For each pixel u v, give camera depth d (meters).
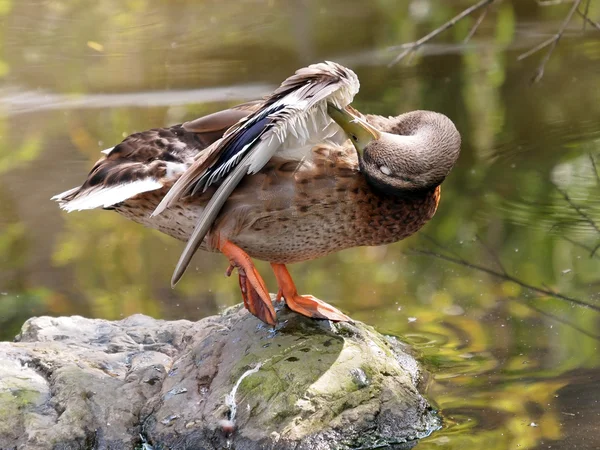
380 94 12.62
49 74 13.64
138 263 9.20
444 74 13.23
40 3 16.80
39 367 6.45
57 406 6.03
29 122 12.09
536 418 6.00
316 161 6.12
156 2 16.75
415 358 6.94
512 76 13.06
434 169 6.02
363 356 6.23
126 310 8.29
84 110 12.42
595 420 5.94
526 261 8.70
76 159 11.07
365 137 6.05
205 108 12.22
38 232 9.78
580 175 10.23
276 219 6.23
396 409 5.98
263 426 5.77
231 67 13.70
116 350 6.88
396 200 6.20
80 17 16.12
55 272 9.04
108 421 5.97
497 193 10.05
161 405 6.05
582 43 14.05
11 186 10.52
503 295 8.12
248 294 6.30
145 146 6.52
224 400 5.94
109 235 9.78
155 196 6.43
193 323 7.21
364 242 6.45
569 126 11.40
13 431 5.84
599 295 7.94
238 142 5.82
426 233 9.51
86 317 8.17
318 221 6.25
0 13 16.25
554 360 6.84
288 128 5.79
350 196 6.17
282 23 15.56
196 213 6.34
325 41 14.67
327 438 5.75
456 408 6.20
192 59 14.16
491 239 9.20
